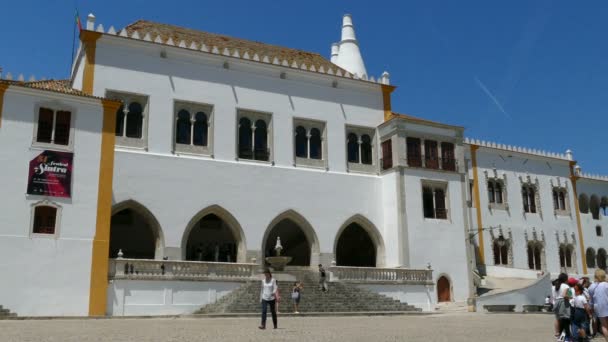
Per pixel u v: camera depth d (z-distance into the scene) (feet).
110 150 90.68
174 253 105.40
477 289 134.10
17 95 85.81
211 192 111.24
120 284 87.30
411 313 101.71
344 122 129.80
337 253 143.74
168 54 113.91
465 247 127.95
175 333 53.72
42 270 82.28
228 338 49.06
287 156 121.49
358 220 125.39
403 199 123.03
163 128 110.32
